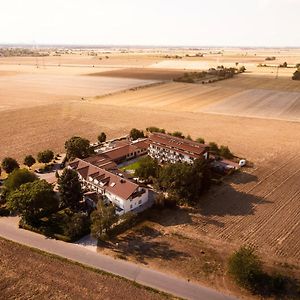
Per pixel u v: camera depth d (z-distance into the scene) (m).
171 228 72.00
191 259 62.19
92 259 61.53
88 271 58.22
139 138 124.56
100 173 85.81
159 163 105.00
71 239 66.50
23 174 82.31
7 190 82.31
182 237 68.88
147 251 64.31
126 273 58.09
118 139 126.88
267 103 187.88
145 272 58.50
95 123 147.62
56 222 73.19
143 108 174.88
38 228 69.94
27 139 125.44
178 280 56.81
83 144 104.31
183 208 79.88
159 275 57.88
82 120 151.75
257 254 63.75
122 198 76.56
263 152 114.88
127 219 73.06
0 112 161.75
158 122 149.50
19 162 105.06
